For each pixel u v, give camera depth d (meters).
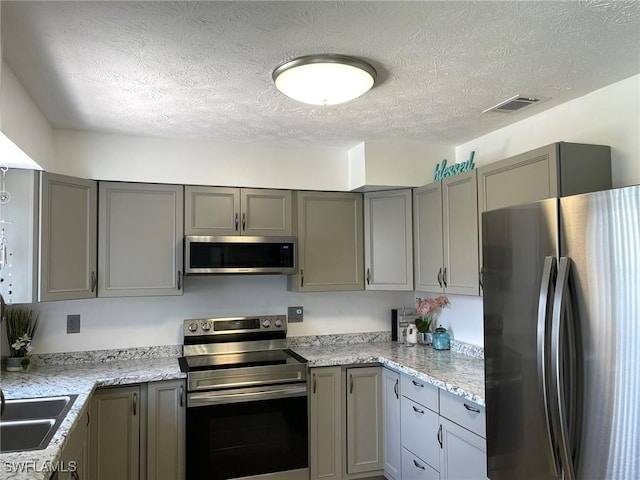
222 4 1.52
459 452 2.39
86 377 2.66
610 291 1.48
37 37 1.72
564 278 1.61
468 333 3.27
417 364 2.91
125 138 3.06
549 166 2.19
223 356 3.29
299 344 3.60
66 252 2.75
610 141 2.26
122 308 3.21
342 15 1.60
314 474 3.07
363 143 3.27
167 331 3.31
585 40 1.79
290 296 3.61
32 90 2.25
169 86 2.21
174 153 3.15
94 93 2.30
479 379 2.51
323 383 3.12
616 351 1.45
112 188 3.02
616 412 1.44
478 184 2.70
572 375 1.59
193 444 2.76
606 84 2.25
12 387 2.42
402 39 1.77
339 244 3.49
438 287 3.09
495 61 1.97
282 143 3.30
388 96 2.38
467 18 1.62
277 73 2.01
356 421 3.19
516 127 2.85
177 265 3.13
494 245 2.03
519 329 1.87
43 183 2.62
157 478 2.74
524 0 1.51
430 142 3.32
